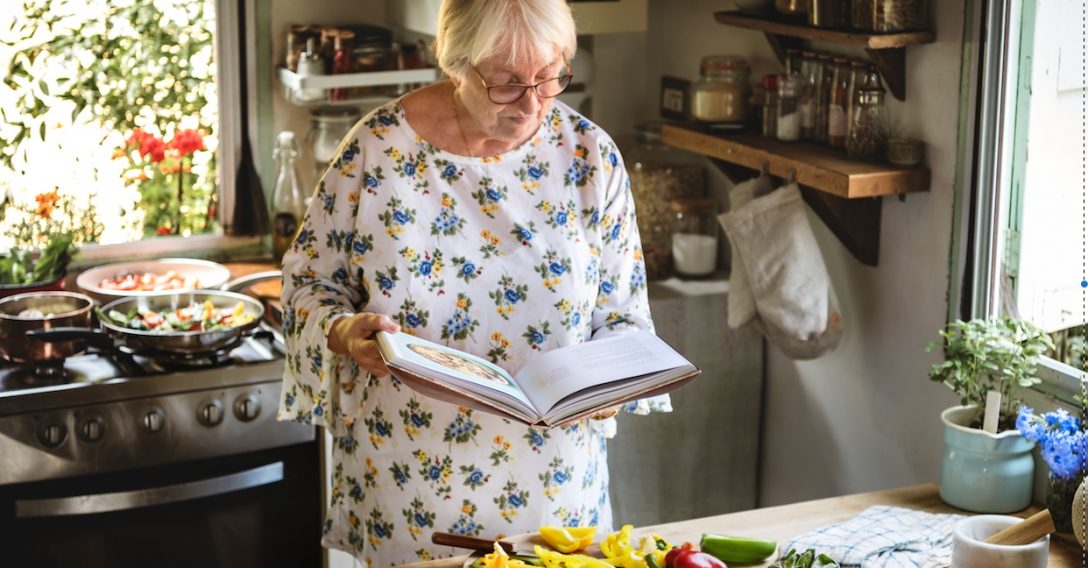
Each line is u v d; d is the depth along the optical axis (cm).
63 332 254
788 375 302
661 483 310
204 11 321
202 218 335
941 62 238
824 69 267
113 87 319
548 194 201
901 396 262
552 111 205
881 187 243
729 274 313
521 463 203
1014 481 213
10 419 246
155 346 259
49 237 318
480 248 199
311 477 278
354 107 330
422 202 197
